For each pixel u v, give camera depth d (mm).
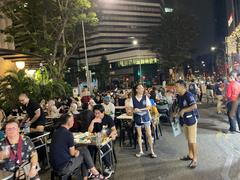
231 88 10117
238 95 10047
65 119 5617
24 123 8055
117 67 82938
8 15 20000
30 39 20047
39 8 19750
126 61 79562
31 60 18266
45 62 20312
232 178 5941
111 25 90688
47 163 7586
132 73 77500
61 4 19875
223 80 16391
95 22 22250
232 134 9875
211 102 22078
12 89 13875
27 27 20172
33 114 7699
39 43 19859
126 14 93062
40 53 19594
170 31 57375
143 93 8008
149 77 74500
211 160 7180
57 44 20484
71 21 20766
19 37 20750
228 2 39750
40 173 7109
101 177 5895
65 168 5332
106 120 7172
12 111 12352
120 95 17156
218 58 57719
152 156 7828
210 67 74625
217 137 9547
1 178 3947
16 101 13547
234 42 20391
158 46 61312
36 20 20266
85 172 5828
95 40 88438
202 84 24406
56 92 16594
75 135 6781
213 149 8141
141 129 8180
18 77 14305
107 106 10273
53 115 10672
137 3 94625
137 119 7910
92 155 6887
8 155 4523
